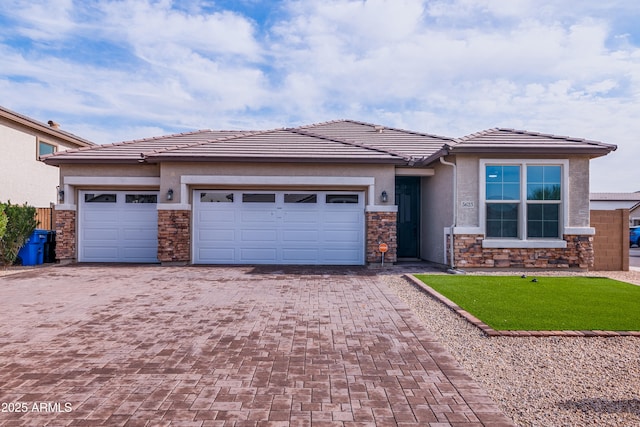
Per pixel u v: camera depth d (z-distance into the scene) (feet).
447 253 41.19
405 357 16.61
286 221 44.16
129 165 45.68
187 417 11.79
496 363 15.98
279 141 46.98
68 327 20.58
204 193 44.21
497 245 39.22
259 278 35.01
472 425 11.47
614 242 41.63
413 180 50.03
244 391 13.50
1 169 55.36
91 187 46.47
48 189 64.64
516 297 26.53
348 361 16.16
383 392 13.48
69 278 35.06
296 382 14.23
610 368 15.46
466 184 39.60
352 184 42.98
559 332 19.10
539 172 39.86
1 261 42.73
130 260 46.44
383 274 37.24
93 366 15.56
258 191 44.21
